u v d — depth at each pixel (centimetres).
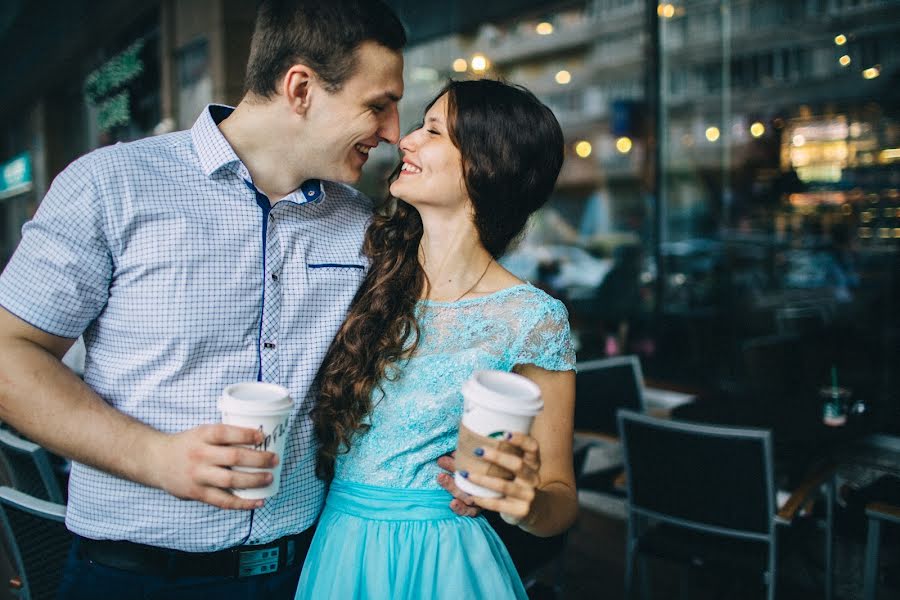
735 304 544
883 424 275
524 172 129
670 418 283
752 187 666
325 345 130
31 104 1426
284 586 131
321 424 127
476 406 94
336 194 141
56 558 168
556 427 125
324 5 118
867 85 558
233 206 123
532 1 578
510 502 97
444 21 618
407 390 125
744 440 221
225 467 99
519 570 188
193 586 124
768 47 642
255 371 124
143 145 125
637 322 536
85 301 116
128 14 843
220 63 614
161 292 118
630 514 253
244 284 122
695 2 689
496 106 126
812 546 307
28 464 186
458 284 131
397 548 123
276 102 122
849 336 447
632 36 867
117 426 108
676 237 704
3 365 109
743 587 289
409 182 129
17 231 1620
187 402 120
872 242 530
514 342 124
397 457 125
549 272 732
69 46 1021
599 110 1122
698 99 714
